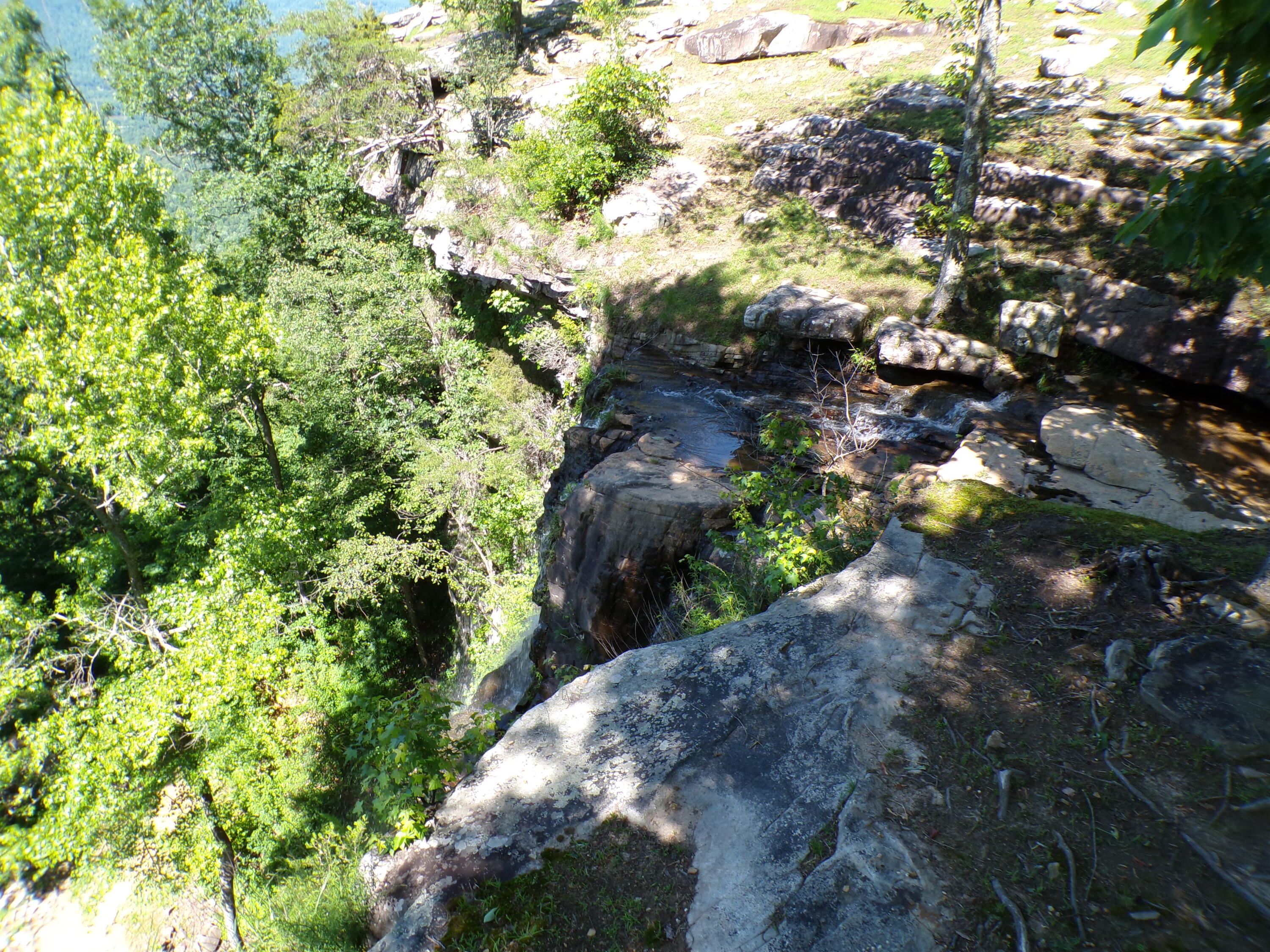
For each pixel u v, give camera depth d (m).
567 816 3.26
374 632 19.22
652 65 21.06
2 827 14.73
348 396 19.41
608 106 15.52
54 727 11.34
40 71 22.92
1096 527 4.64
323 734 16.23
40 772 13.06
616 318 13.23
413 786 3.67
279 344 15.34
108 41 24.55
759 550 5.82
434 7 28.94
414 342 20.05
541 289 15.40
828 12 20.89
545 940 2.78
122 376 12.21
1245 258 2.87
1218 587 3.92
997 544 4.69
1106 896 2.59
